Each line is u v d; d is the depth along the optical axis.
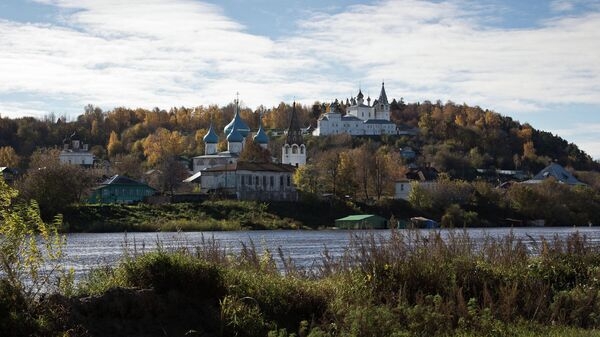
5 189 24.27
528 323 27.47
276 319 26.48
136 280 26.69
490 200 175.88
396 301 27.98
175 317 24.97
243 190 158.38
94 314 23.89
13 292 22.56
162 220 131.00
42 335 21.80
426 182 196.12
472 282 30.62
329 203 159.62
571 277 33.66
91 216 125.75
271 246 81.50
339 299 27.45
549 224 171.75
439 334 25.36
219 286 27.20
